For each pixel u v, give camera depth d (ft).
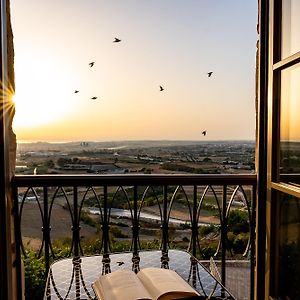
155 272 4.54
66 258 5.84
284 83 5.65
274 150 5.78
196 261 5.65
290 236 5.64
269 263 5.91
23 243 6.87
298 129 5.29
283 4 5.57
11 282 6.21
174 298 3.92
